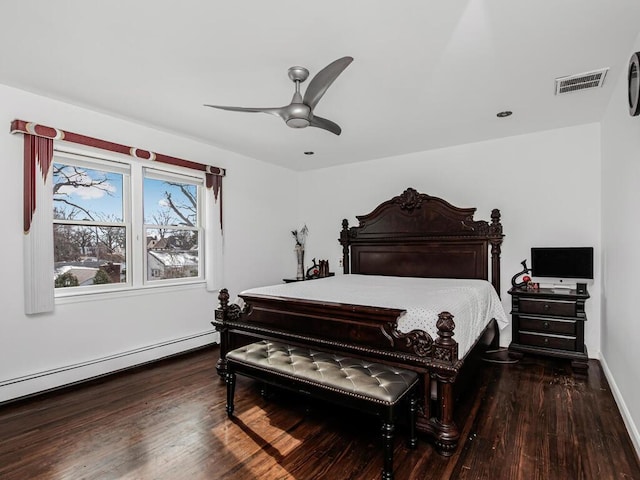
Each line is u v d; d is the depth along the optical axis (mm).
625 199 2457
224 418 2490
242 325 3100
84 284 3293
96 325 3277
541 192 3916
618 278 2693
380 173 5070
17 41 2129
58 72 2527
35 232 2854
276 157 4996
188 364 3631
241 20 1927
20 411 2584
